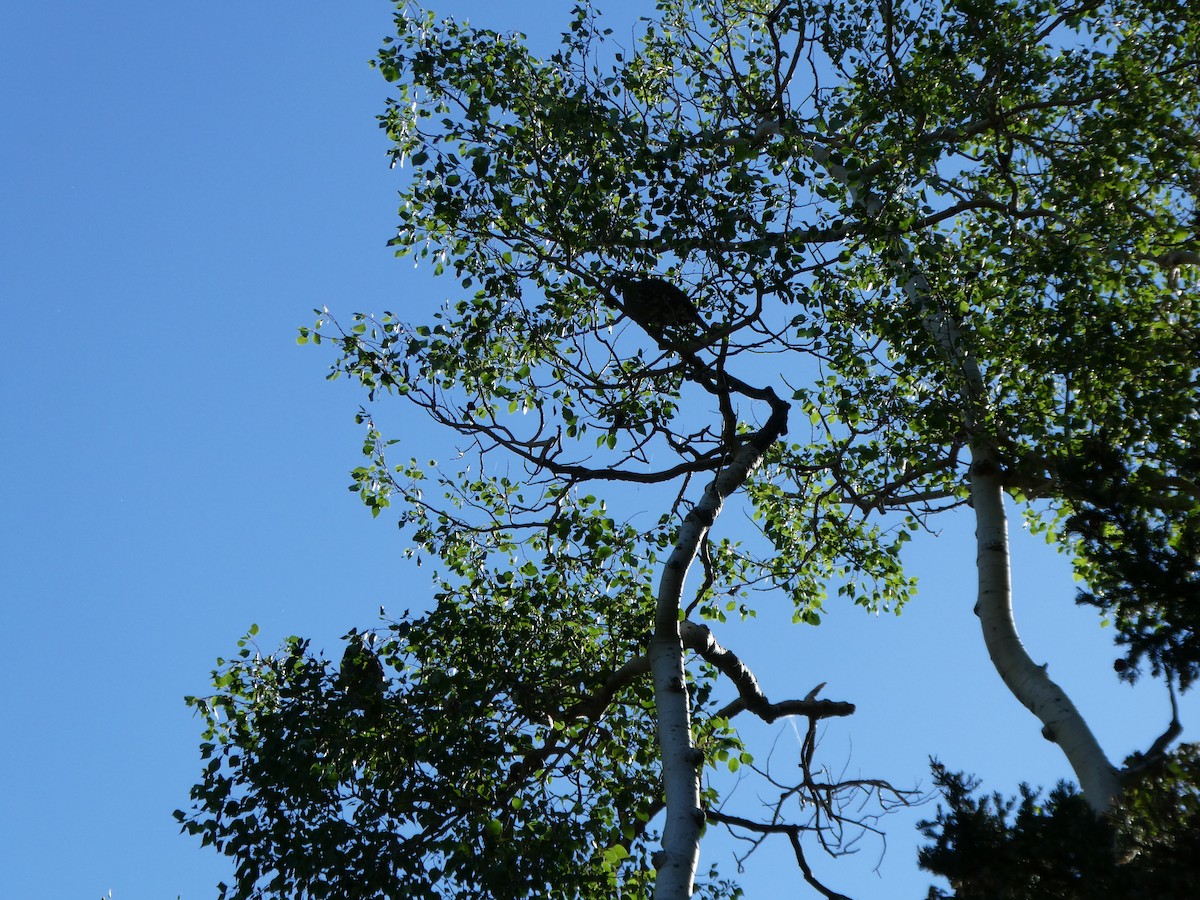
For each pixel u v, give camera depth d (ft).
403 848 37.14
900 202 47.01
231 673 43.01
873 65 53.52
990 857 27.78
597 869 40.09
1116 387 48.67
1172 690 33.04
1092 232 51.72
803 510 59.11
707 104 58.29
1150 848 27.84
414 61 50.06
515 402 48.49
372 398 48.70
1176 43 58.85
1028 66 53.88
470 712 40.09
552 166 46.47
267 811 37.68
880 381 50.93
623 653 47.55
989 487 45.68
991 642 41.19
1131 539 32.86
